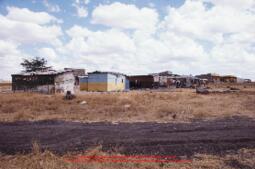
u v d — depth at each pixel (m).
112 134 11.16
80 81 51.06
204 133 11.20
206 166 7.25
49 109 20.03
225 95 34.22
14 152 8.75
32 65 71.12
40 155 8.17
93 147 9.01
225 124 13.52
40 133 11.52
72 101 24.50
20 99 25.39
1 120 15.47
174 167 7.19
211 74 105.06
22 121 15.03
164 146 9.13
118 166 7.29
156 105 21.98
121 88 53.06
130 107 20.47
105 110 19.23
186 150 8.70
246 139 10.03
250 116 16.67
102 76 49.16
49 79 40.38
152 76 61.91
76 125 13.57
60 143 9.79
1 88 61.09
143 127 12.84
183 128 12.42
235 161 7.63
